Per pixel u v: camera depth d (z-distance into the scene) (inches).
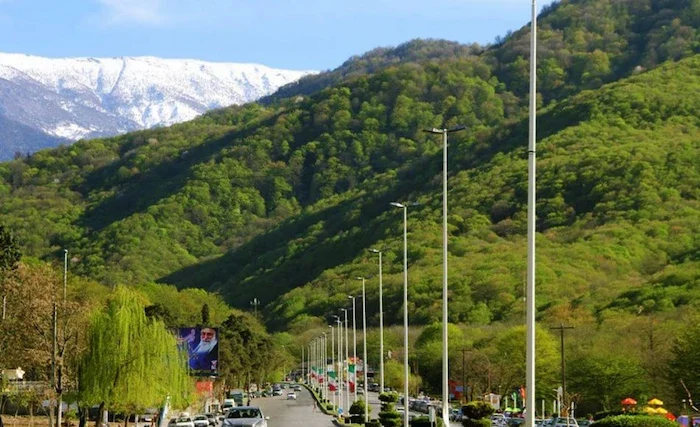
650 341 5068.9
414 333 7564.0
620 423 1768.0
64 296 3427.7
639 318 5684.1
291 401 7504.9
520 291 7613.2
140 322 3499.0
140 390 3459.6
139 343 3469.5
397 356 7529.5
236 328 7475.4
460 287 7834.6
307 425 4397.1
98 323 3427.7
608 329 5703.7
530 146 1507.1
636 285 6860.2
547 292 7377.0
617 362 4953.3
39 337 3395.7
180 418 4015.8
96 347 3412.9
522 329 6072.8
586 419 4581.7
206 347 5403.5
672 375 4284.0
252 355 7544.3
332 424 4493.1
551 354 5502.0
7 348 3371.1
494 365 6131.9
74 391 3540.8
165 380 3816.4
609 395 4943.4
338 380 6560.0
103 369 3403.1
